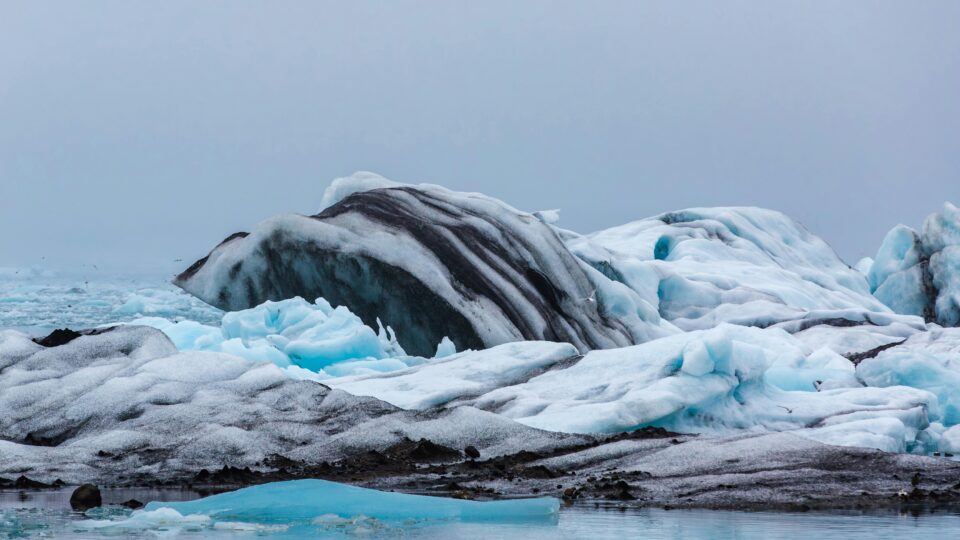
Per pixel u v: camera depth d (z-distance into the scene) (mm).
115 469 25125
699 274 68938
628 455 25281
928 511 19000
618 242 77875
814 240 87188
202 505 19484
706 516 18469
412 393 32312
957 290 75625
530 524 17641
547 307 51688
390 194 53969
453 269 50188
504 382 33750
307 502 19391
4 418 28844
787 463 23453
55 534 17031
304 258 49688
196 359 31562
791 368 38844
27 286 132375
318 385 30391
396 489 22219
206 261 52656
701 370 30641
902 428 31016
